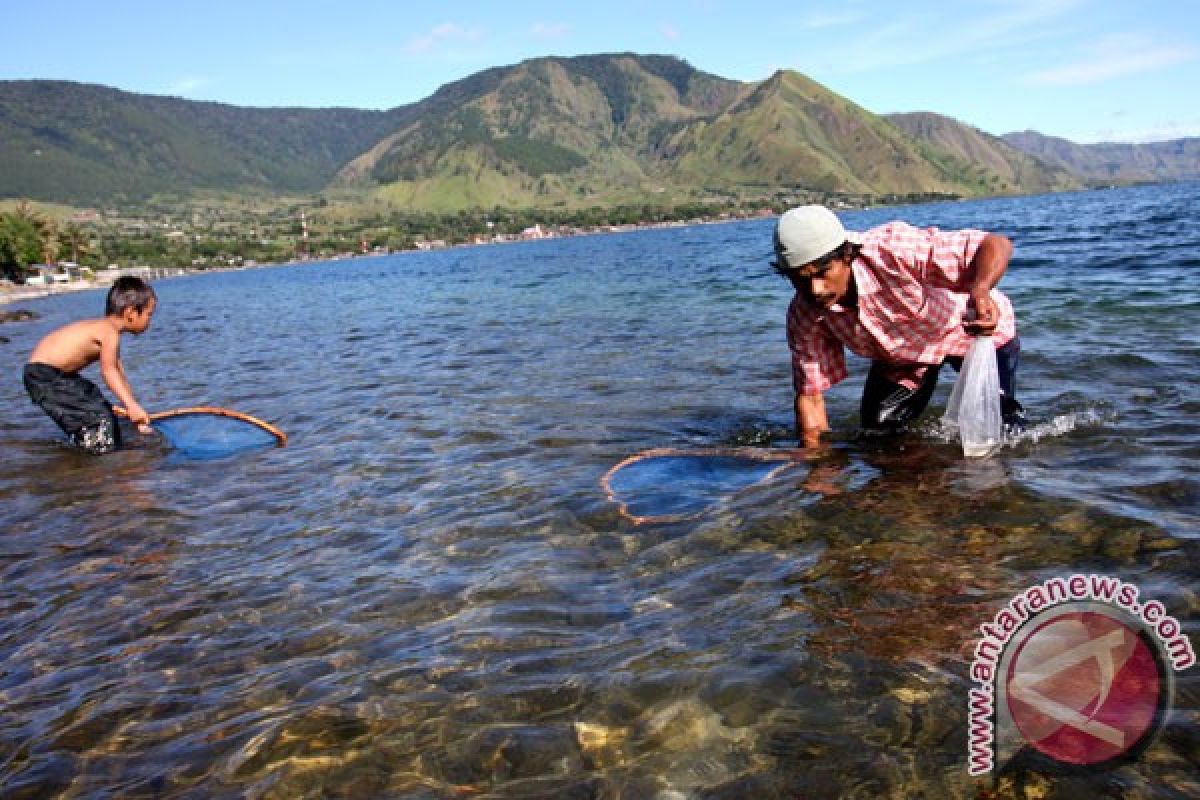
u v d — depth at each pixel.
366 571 3.74
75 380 7.31
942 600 2.88
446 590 3.44
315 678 2.83
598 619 3.06
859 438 5.15
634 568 3.48
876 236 4.38
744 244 49.78
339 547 4.09
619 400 7.10
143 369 13.16
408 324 16.86
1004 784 1.97
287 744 2.46
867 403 5.18
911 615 2.80
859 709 2.32
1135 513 3.47
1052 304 10.43
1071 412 5.25
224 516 4.82
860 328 4.66
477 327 14.85
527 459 5.41
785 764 2.14
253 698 2.74
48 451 7.39
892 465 4.50
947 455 4.59
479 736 2.40
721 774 2.14
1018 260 17.98
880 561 3.26
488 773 2.24
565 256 58.75
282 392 9.40
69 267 126.06
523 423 6.48
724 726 2.33
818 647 2.66
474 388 8.32
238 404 8.88
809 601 2.99
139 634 3.31
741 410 6.40
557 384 8.12
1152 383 5.84
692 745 2.27
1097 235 25.75
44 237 122.81
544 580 3.45
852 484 4.23
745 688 2.48
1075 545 3.21
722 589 3.18
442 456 5.68
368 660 2.92
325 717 2.58
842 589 3.05
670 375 8.10
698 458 4.93
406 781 2.25
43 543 4.62
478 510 4.43
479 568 3.64
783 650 2.67
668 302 16.42
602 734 2.36
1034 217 51.22
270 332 18.17
